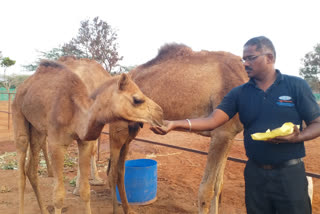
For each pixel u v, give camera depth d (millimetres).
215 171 3623
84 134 3068
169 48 4156
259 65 2217
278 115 2158
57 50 27328
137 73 4301
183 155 8367
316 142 10508
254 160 2338
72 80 3428
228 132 3549
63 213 4270
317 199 4922
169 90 3855
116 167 4125
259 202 2320
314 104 2098
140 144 9656
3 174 5977
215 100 3686
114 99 2779
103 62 21969
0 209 4266
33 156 3959
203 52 4031
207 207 3637
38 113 3656
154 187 4750
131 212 4098
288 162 2146
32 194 4949
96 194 5129
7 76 39062
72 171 6484
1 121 15492
